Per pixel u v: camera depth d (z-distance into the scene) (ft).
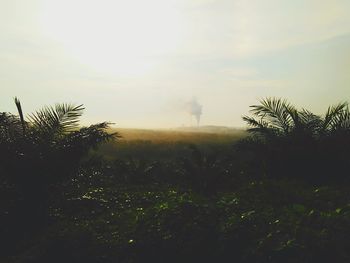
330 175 39.99
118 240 22.90
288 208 24.79
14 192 30.60
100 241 23.00
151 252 21.13
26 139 30.96
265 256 17.63
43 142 30.83
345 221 19.56
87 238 23.59
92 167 35.35
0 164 29.48
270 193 31.68
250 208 25.54
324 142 39.52
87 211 31.83
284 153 40.52
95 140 32.17
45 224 29.17
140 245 21.65
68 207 32.17
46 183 30.60
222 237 20.26
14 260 22.67
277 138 41.60
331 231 18.53
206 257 20.12
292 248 17.30
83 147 31.42
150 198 36.99
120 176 52.34
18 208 29.91
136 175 51.39
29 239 26.25
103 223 27.27
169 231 22.04
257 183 35.47
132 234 23.31
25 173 29.53
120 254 21.45
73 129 32.94
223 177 42.01
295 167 40.68
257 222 21.15
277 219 21.36
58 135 32.40
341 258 16.90
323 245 17.44
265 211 24.20
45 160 29.66
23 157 29.50
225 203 26.91
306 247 17.35
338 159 39.50
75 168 32.30
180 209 24.38
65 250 22.38
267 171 41.81
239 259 19.01
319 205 26.40
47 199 31.14
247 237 19.99
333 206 25.75
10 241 26.16
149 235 22.17
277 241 18.15
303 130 41.04
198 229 21.43
